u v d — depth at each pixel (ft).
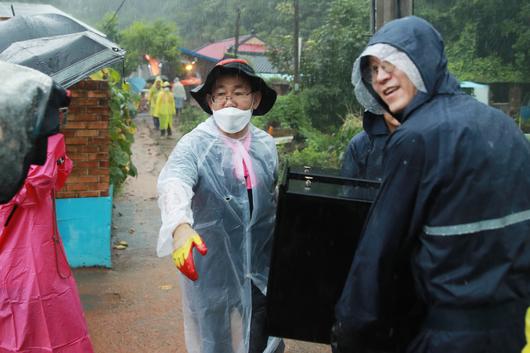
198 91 10.81
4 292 11.18
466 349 6.05
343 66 52.16
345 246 7.85
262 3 117.60
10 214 11.16
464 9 60.03
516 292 6.15
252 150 10.91
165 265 20.36
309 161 39.27
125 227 25.44
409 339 6.84
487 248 6.02
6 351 11.28
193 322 10.76
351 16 54.13
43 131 6.40
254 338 10.79
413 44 6.48
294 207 7.82
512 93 58.03
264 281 10.89
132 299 17.21
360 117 46.57
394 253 6.37
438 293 6.15
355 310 6.55
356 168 11.68
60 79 14.92
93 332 15.06
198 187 10.41
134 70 112.68
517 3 58.03
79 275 18.95
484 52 59.41
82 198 19.17
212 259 10.43
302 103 51.85
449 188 6.03
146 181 36.52
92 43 15.75
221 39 120.88
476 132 6.11
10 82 6.30
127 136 24.73
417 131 6.16
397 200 6.26
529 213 6.24
